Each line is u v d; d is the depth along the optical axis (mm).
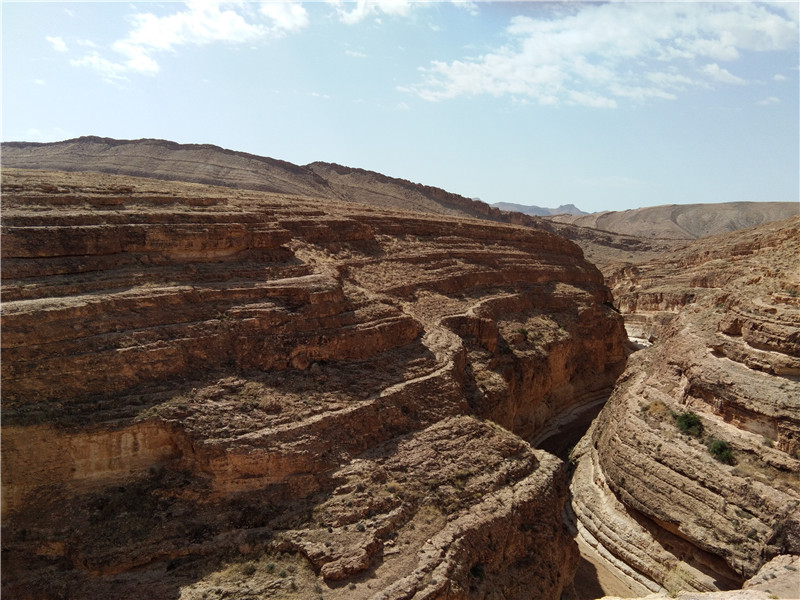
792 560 24516
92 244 24906
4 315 20109
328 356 28078
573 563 28312
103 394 21234
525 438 45406
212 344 24750
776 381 30078
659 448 31984
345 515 21641
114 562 18516
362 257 44375
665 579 29172
